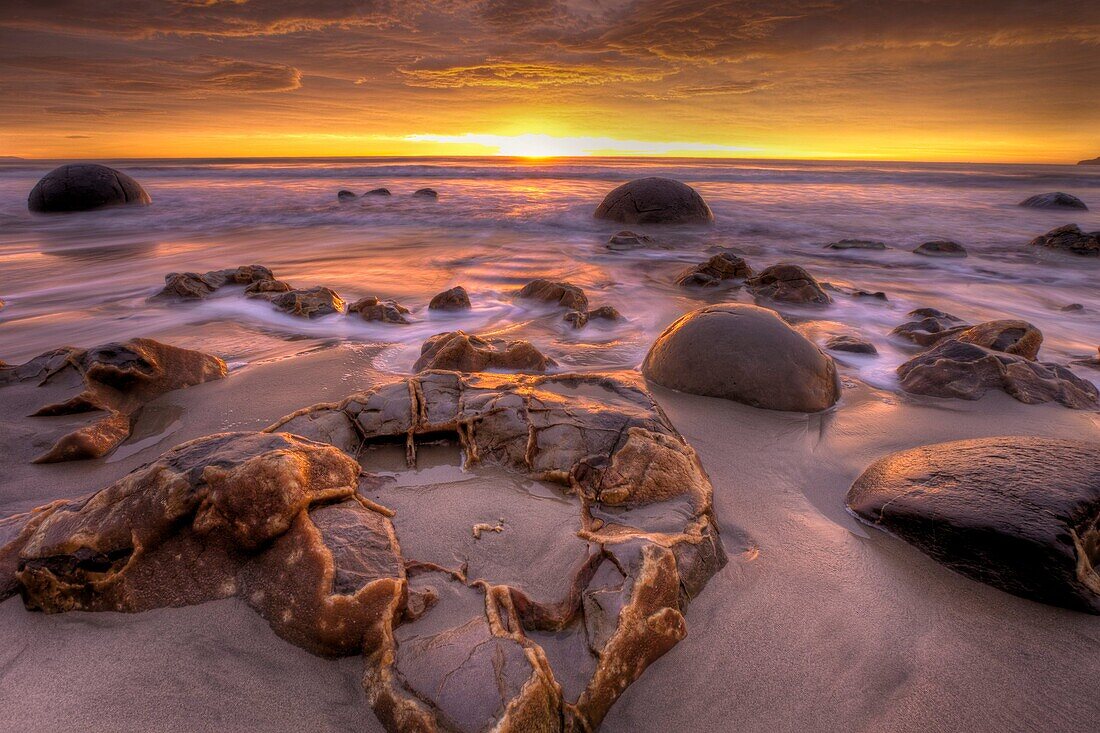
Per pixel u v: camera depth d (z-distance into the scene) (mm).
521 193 21234
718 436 3682
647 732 1757
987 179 31297
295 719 1680
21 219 15031
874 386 4738
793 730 1781
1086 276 9781
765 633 2117
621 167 41344
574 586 2039
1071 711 1867
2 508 2723
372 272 9438
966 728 1804
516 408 3018
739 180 29297
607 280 8984
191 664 1815
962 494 2633
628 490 2604
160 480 2158
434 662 1734
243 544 2064
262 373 4551
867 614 2238
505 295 7816
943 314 6832
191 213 16172
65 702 1694
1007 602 2334
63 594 1994
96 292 7938
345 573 1952
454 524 2400
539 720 1620
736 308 4555
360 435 2930
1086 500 2449
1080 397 4266
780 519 2844
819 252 11898
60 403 3506
